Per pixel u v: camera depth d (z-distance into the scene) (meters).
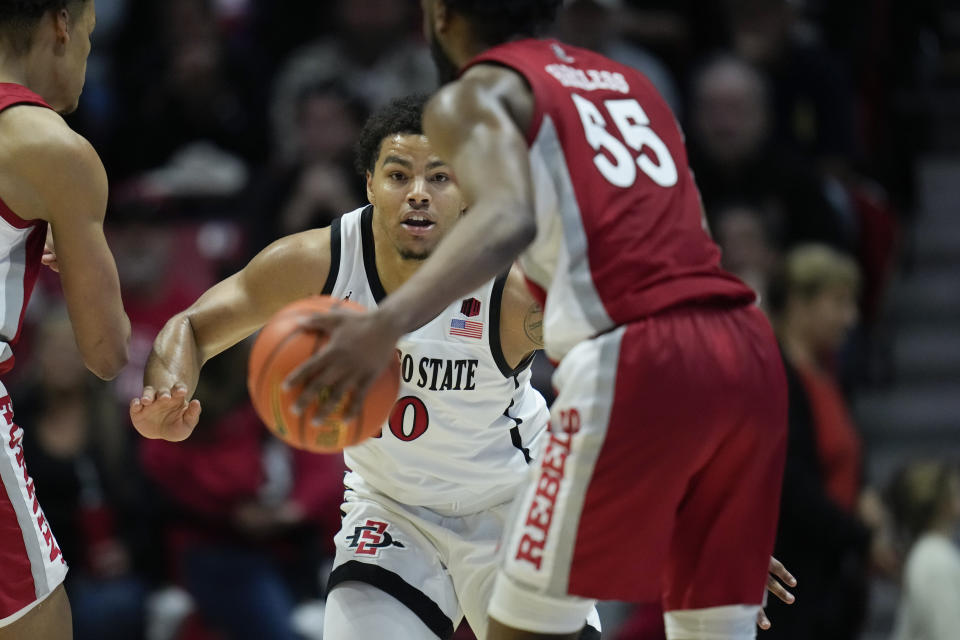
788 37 27.53
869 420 27.05
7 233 10.03
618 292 9.01
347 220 11.44
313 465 20.67
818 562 17.52
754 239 22.81
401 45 27.11
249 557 20.25
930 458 21.94
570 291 9.06
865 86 28.91
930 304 29.03
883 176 28.78
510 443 11.85
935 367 28.22
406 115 11.10
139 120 26.95
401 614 11.36
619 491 9.00
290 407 8.47
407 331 8.16
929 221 30.17
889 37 28.98
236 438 20.36
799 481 17.34
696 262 9.34
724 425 9.17
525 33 9.61
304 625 20.08
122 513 20.31
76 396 20.33
